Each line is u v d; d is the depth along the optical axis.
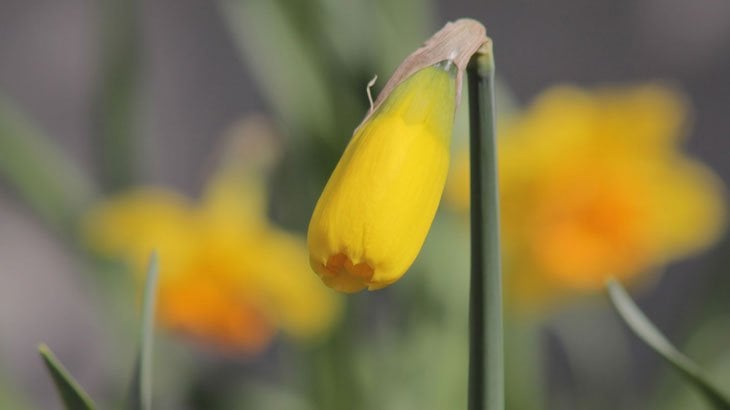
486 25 3.02
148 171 1.61
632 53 3.04
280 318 1.53
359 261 0.99
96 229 1.51
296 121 1.49
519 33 3.03
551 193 1.55
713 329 1.61
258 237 1.53
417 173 0.99
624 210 1.55
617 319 2.03
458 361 1.52
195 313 1.50
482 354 1.03
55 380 1.06
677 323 1.84
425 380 1.52
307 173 1.51
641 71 3.04
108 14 1.55
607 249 1.54
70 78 3.00
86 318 2.80
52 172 1.55
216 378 1.58
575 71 3.03
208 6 2.98
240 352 1.63
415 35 1.51
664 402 1.60
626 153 1.58
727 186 2.92
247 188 1.55
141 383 1.07
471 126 1.02
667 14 3.05
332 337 1.52
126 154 1.56
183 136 2.93
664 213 1.60
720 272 1.62
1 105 1.54
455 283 1.52
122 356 1.54
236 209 1.54
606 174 1.57
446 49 1.01
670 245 1.62
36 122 2.92
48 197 1.55
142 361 1.07
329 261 0.99
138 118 1.57
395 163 0.99
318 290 1.53
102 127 1.56
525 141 1.58
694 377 1.08
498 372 1.03
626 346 2.54
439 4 3.01
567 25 3.04
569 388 2.14
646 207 1.57
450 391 1.52
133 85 1.56
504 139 1.58
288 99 1.48
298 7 1.48
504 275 1.54
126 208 1.53
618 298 1.09
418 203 0.99
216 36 2.97
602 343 1.94
